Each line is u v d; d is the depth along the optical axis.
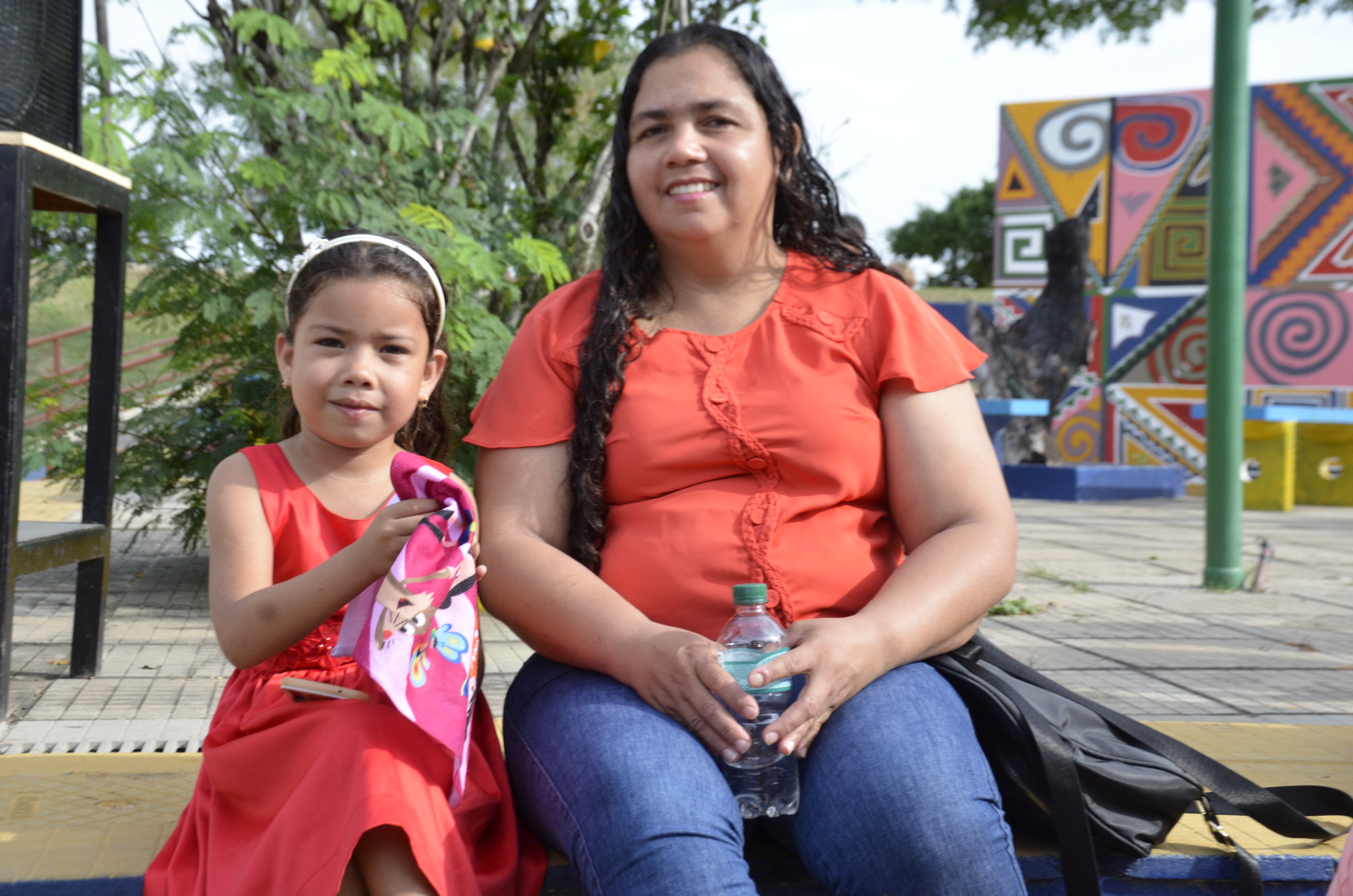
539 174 6.67
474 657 1.74
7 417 3.01
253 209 4.98
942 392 2.01
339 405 1.87
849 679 1.69
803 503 1.94
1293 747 2.61
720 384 2.00
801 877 1.87
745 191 2.04
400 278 1.91
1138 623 5.16
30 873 1.76
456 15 5.85
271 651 1.75
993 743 1.86
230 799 1.75
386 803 1.54
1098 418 15.20
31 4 3.30
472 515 1.73
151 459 4.98
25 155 3.04
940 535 1.92
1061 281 13.18
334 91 4.93
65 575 5.35
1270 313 14.28
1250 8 6.10
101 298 3.59
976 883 1.57
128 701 3.24
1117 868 1.91
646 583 1.94
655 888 1.52
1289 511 12.18
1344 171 13.89
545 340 2.12
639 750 1.65
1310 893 1.95
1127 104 15.00
